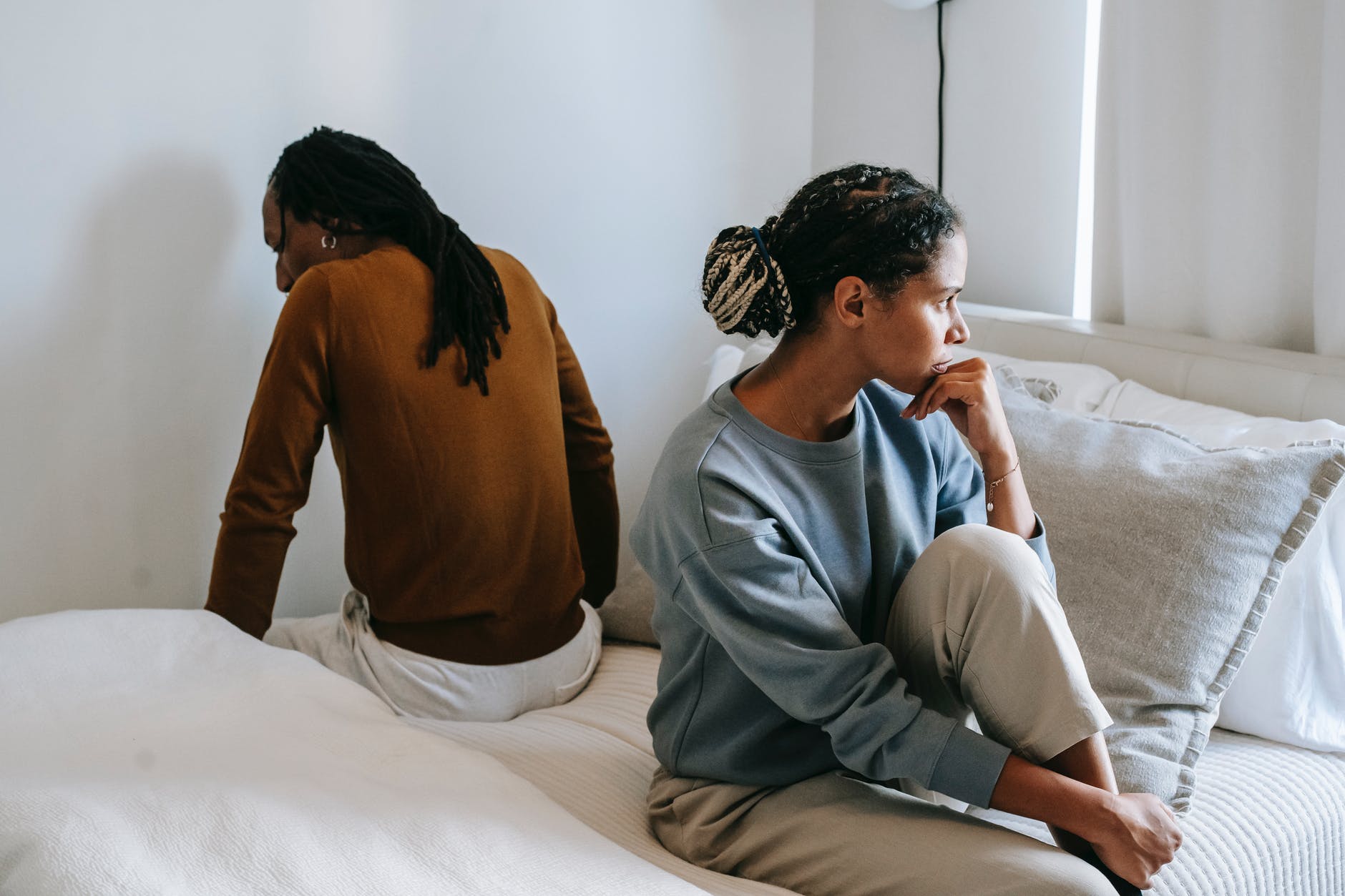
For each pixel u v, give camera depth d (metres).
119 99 1.89
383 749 1.29
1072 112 2.18
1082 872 1.03
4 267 1.85
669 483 1.20
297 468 1.65
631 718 1.65
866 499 1.26
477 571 1.67
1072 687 1.07
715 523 1.15
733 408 1.21
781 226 1.18
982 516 1.39
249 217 2.04
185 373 2.02
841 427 1.26
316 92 2.07
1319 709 1.43
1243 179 1.80
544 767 1.47
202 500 2.07
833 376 1.20
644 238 2.50
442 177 2.23
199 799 1.09
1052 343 2.00
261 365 2.09
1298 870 1.30
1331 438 1.46
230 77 1.98
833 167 2.69
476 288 1.70
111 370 1.96
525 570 1.71
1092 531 1.41
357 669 1.67
